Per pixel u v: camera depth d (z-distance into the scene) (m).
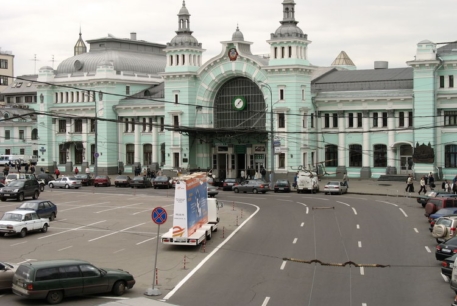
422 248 38.88
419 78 79.75
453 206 48.16
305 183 74.44
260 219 51.69
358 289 29.55
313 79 94.00
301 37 84.75
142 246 40.53
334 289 29.58
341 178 87.38
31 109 123.81
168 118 93.50
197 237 38.78
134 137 102.62
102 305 22.14
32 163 122.44
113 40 113.38
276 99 85.19
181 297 28.41
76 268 27.61
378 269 33.53
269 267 34.22
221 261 35.88
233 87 90.31
